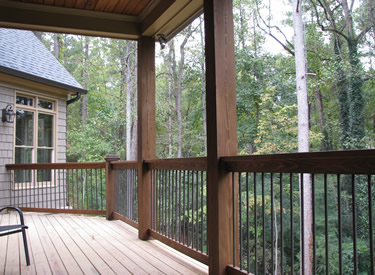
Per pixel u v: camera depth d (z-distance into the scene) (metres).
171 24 3.59
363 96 9.39
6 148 6.16
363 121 9.34
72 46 20.89
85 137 15.92
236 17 12.04
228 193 2.35
